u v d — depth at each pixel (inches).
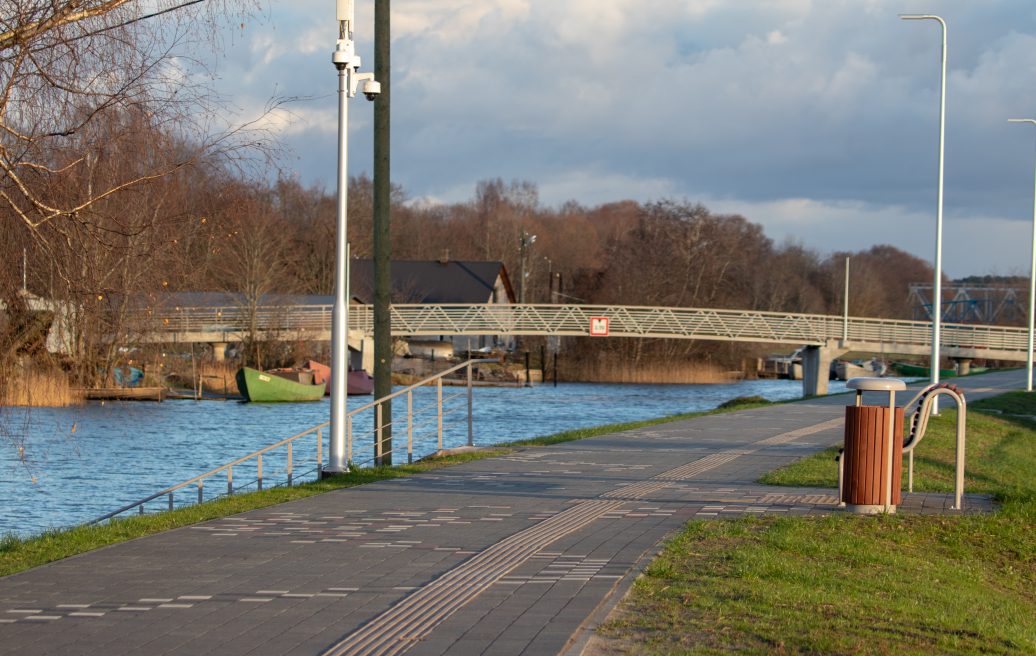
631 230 4424.2
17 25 379.9
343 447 612.4
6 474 1022.4
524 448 777.6
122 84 417.4
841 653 253.4
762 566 346.3
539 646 255.4
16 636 265.7
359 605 297.9
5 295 455.2
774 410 1302.9
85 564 357.1
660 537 406.3
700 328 2615.7
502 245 4603.8
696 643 259.3
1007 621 327.6
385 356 695.1
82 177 414.6
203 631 270.7
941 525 461.4
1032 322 1769.2
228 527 432.1
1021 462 854.5
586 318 2657.5
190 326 2100.1
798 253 5191.9
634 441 845.2
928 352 2642.7
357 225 3646.7
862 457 472.1
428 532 419.5
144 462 1133.1
